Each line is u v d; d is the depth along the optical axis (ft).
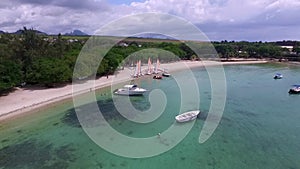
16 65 192.13
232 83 259.39
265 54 544.62
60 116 143.84
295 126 126.93
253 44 650.02
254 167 88.07
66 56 236.84
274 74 332.19
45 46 244.63
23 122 133.39
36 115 144.46
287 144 105.81
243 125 128.16
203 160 92.63
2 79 174.09
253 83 259.60
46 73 198.70
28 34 232.94
